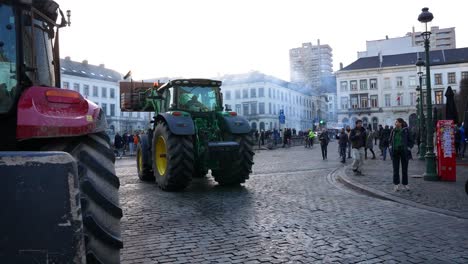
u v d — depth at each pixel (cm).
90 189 236
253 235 512
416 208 679
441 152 1003
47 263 168
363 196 811
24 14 290
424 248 452
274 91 7744
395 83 7544
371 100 7738
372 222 578
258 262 411
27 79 287
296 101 8956
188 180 872
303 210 667
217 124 970
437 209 660
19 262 168
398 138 849
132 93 1380
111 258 238
